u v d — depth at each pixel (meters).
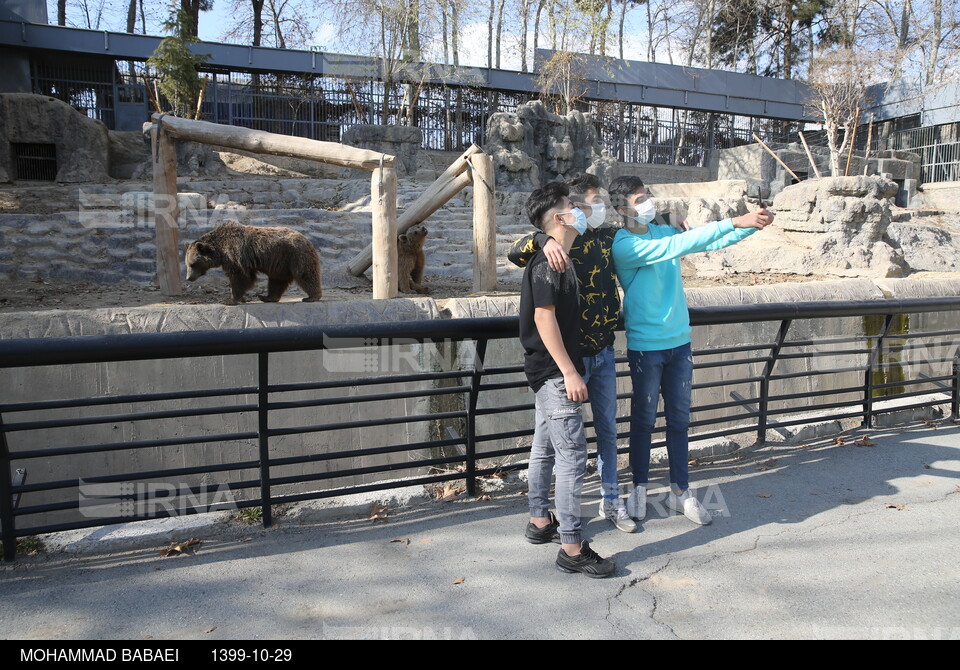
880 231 10.17
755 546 3.30
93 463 5.30
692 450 4.60
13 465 5.12
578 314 3.04
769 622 2.63
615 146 26.09
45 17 20.12
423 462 3.78
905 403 6.02
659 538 3.41
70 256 8.85
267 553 3.19
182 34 17.80
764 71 35.53
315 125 22.47
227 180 13.94
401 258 8.01
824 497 3.91
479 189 7.44
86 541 3.19
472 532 3.45
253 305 5.62
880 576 2.99
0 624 2.57
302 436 5.70
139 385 5.35
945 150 24.73
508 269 9.66
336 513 3.62
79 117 15.69
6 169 15.29
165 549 3.24
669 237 3.33
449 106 23.83
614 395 3.48
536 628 2.58
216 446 5.58
